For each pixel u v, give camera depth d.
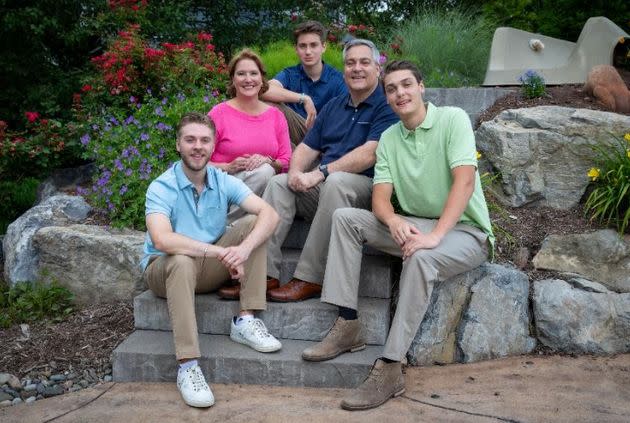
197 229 3.15
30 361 3.35
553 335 3.38
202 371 3.08
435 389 2.98
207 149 3.03
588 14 7.00
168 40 8.62
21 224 4.45
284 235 3.50
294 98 4.33
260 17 10.38
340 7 10.95
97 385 3.12
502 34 6.09
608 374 3.11
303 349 3.16
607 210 3.93
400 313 2.87
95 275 4.01
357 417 2.71
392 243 3.18
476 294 3.33
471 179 3.04
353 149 3.64
